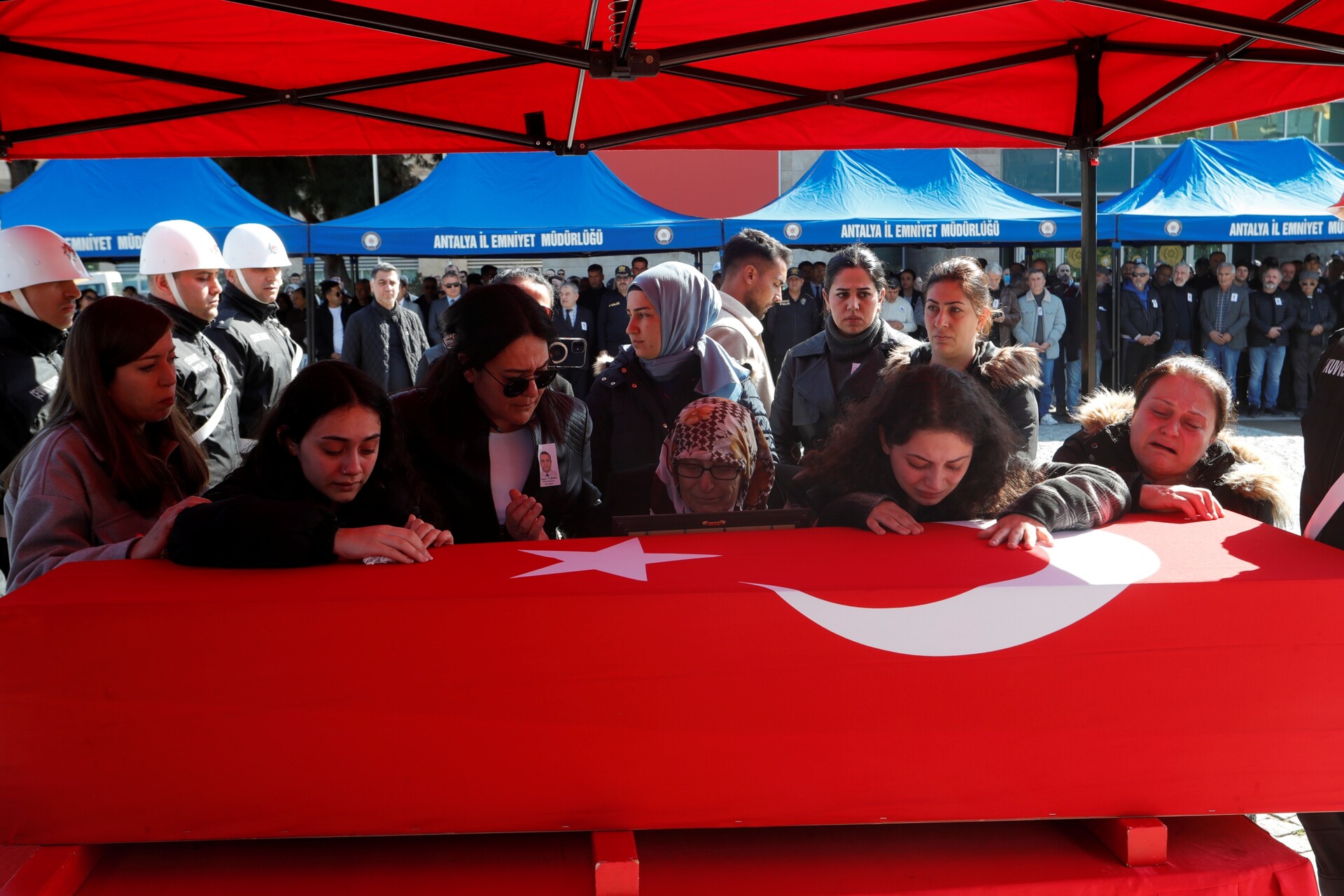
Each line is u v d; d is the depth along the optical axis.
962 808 1.32
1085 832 1.43
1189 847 1.40
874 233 9.80
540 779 1.28
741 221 9.65
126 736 1.24
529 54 2.14
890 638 1.27
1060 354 10.59
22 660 1.22
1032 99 3.26
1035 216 10.23
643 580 1.32
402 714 1.25
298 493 1.69
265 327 4.28
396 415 1.79
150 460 1.94
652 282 2.72
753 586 1.28
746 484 2.07
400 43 2.70
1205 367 2.01
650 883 1.31
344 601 1.23
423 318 10.35
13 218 9.26
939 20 2.72
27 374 2.96
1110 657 1.29
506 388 2.03
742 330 3.25
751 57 2.88
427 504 1.95
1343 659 1.30
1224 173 11.04
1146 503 1.73
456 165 9.88
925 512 1.77
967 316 2.86
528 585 1.29
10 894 1.19
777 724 1.28
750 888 1.31
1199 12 2.13
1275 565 1.36
